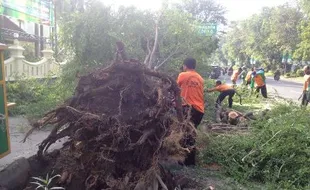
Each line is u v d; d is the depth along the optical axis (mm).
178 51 8344
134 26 8156
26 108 7586
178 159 3656
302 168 4676
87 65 8164
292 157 4840
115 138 3512
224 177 4754
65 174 3639
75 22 8102
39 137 5586
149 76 4074
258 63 70688
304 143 5184
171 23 8391
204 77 10969
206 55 10094
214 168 5164
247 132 6703
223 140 5793
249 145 5375
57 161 3949
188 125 4043
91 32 8023
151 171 3383
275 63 60250
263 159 4988
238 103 13398
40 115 6797
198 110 5371
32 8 13430
